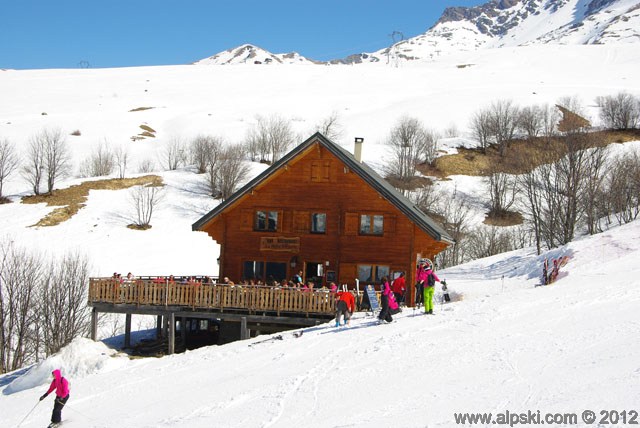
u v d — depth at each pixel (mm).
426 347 19375
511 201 86562
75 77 199750
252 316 30703
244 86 187375
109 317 45281
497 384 14992
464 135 123562
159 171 101688
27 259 49219
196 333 35875
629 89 164000
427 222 34062
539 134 119750
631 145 107938
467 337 20109
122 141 120125
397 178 96688
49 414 20234
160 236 71938
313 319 30125
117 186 87625
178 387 19516
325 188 35719
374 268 35156
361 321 25875
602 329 19266
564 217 69875
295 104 159125
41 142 94375
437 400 14305
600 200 68000
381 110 149000
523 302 24844
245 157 108750
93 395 20766
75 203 79500
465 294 38969
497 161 105562
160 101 164500
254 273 36031
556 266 37719
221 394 17438
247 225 36156
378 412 13945
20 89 174250
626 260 36719
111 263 62562
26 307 39781
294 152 35219
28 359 40656
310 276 35688
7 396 25078
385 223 35094
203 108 154125
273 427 13836
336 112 146875
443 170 104562
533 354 17312
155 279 35750
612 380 14164
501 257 64062
